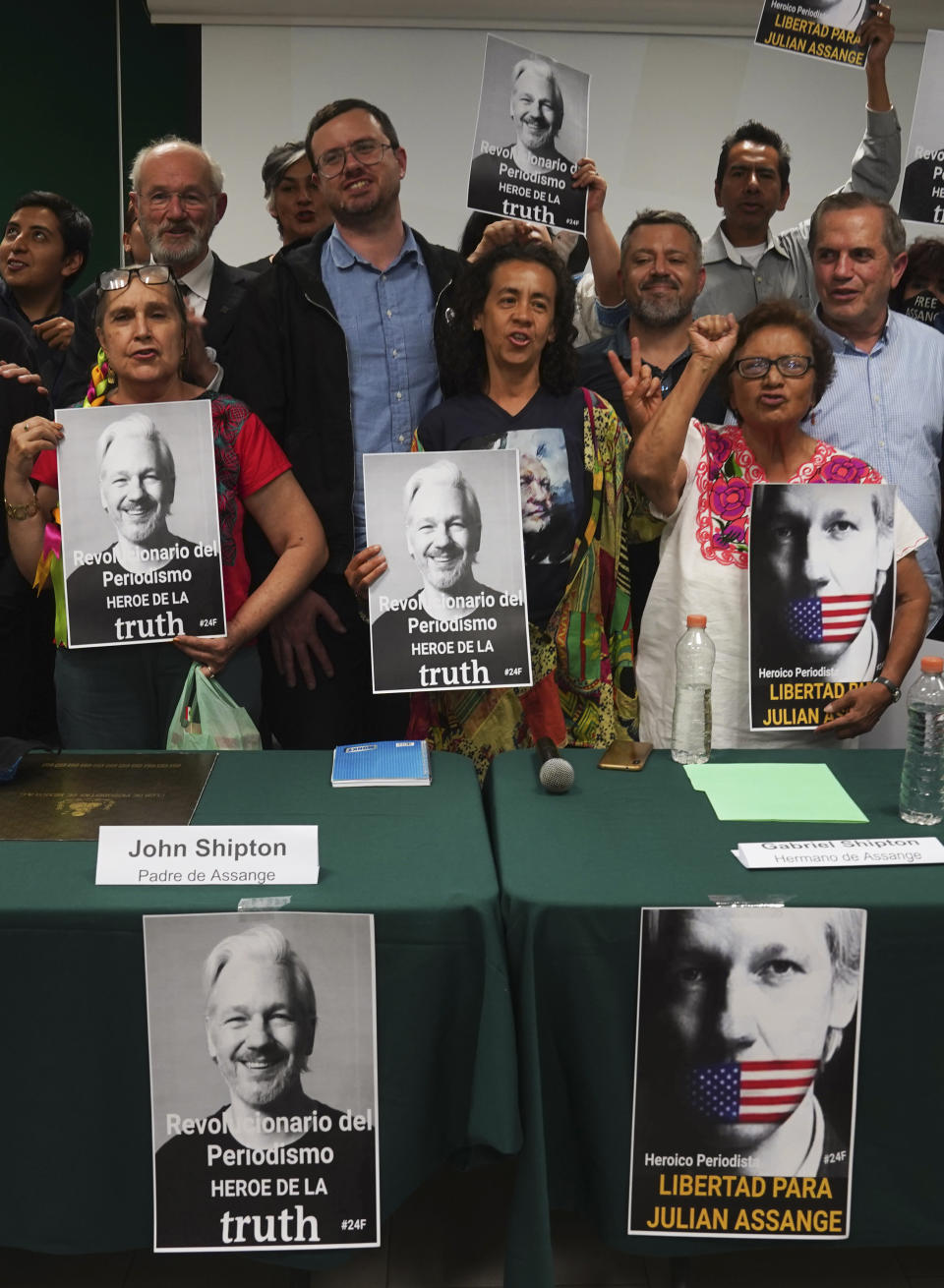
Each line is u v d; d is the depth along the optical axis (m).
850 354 2.83
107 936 1.64
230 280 3.33
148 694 2.47
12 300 3.81
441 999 1.68
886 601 2.35
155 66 5.70
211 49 5.43
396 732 2.99
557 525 2.43
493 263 2.45
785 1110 1.69
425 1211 2.14
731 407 2.49
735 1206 1.72
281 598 2.53
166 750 2.25
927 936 1.66
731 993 1.66
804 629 2.35
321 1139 1.69
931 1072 1.70
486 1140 1.66
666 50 5.35
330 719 2.88
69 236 3.78
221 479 2.50
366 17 5.35
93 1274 2.01
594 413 2.49
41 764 2.15
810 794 2.03
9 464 2.43
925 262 3.55
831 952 1.65
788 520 2.34
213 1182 1.69
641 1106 1.70
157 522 2.37
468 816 1.96
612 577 2.53
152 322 2.38
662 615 2.51
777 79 5.36
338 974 1.65
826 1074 1.69
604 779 2.12
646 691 2.55
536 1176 1.68
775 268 3.70
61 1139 1.70
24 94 5.72
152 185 3.16
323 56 5.40
